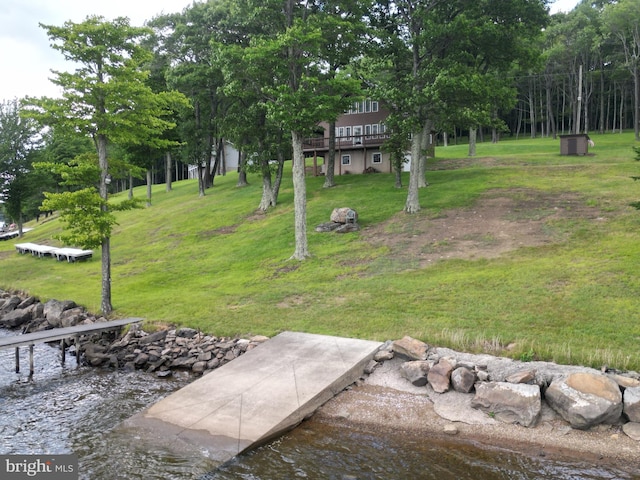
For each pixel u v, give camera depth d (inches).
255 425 387.5
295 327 627.2
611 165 1385.3
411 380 465.1
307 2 1047.6
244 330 634.2
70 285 1015.0
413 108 1074.1
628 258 706.8
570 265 716.0
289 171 2080.5
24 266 1316.4
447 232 971.9
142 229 1496.1
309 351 533.6
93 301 842.8
